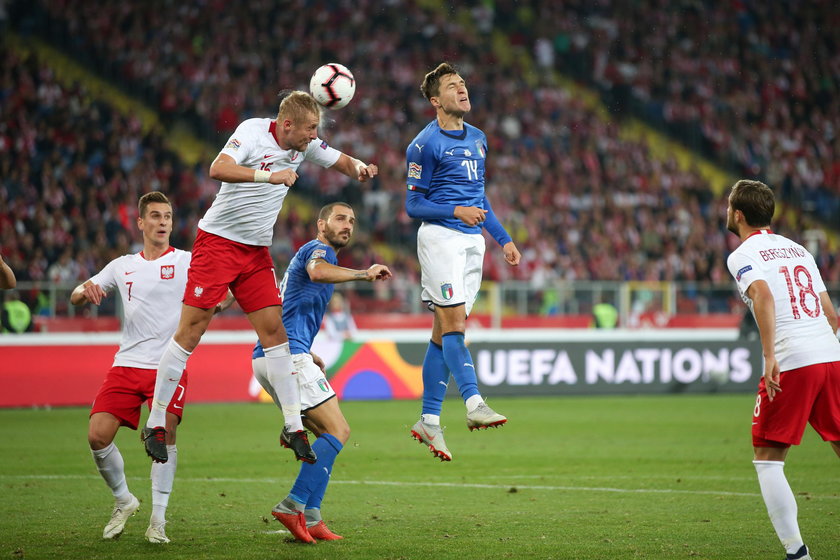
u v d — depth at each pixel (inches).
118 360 917.2
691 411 2218.3
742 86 4532.5
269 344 871.1
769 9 4761.3
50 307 2283.5
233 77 3900.1
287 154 845.8
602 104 4382.4
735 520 997.8
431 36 4303.6
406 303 2608.3
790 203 4156.0
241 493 1181.7
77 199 3127.5
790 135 4411.9
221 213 843.4
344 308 2544.3
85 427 1870.1
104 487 1213.1
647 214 3791.8
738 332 2736.2
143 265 919.7
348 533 930.7
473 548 856.9
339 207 959.6
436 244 912.9
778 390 778.2
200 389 2368.4
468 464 1443.2
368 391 2491.4
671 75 4510.3
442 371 954.1
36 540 892.6
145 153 3405.5
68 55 3791.8
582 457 1514.5
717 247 3786.9
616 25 4611.2
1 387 2229.3
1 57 3474.4
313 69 4023.1
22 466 1395.2
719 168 4266.7
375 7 4311.0
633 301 2696.9
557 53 4505.4
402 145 3890.3
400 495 1170.6
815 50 4707.2
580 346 2603.3
